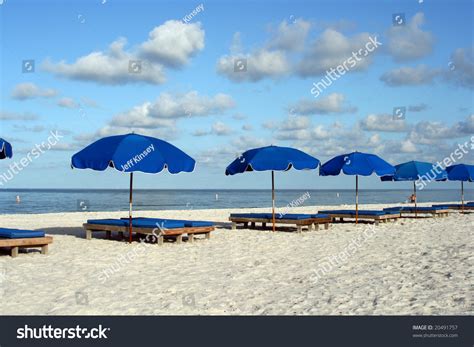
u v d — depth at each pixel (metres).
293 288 6.73
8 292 6.45
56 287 6.75
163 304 5.92
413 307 5.69
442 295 6.14
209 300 6.11
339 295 6.29
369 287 6.70
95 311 5.63
